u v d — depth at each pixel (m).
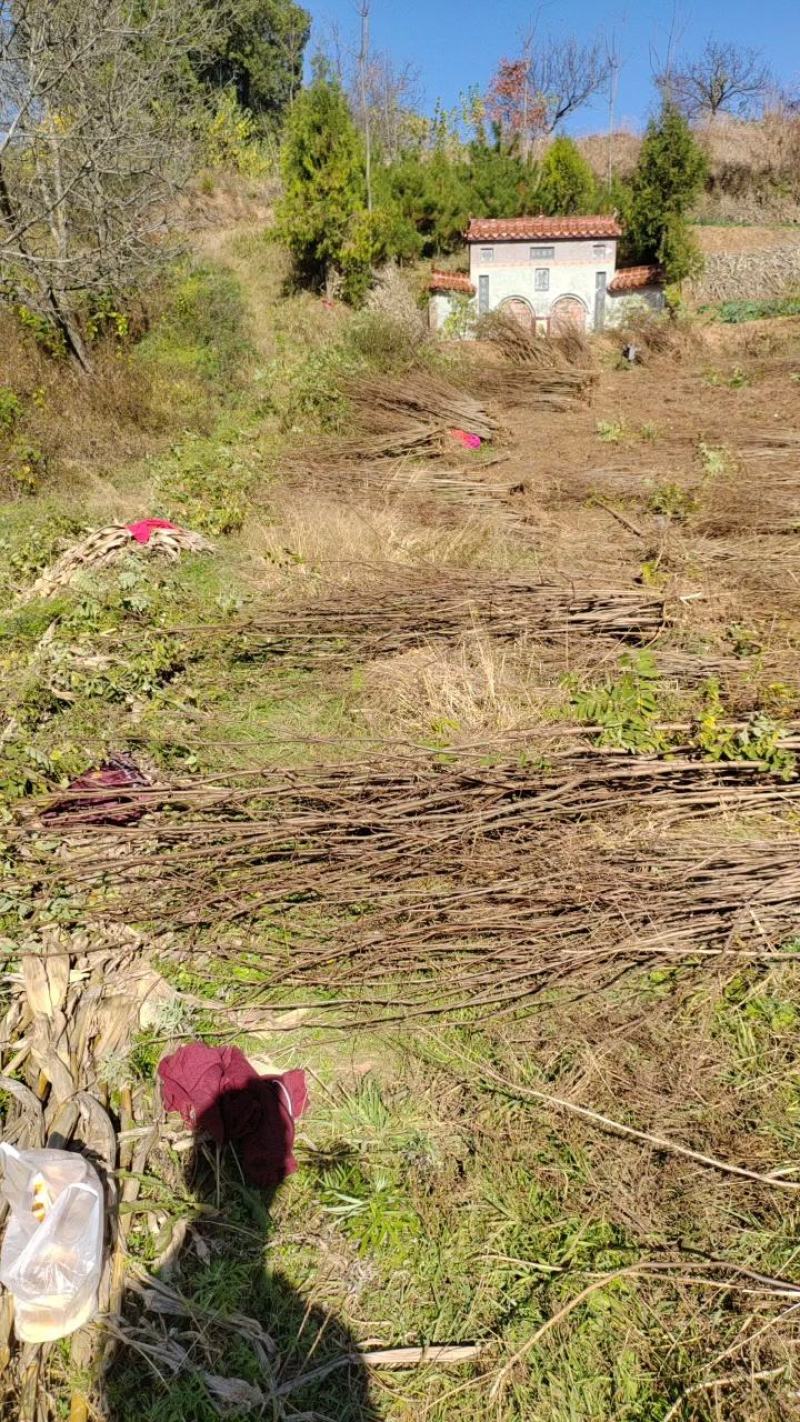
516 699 4.65
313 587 6.13
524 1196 2.36
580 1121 2.56
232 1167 2.42
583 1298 2.12
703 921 3.16
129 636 5.18
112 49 11.10
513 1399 1.95
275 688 4.97
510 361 15.41
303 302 19.41
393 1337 2.08
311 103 18.56
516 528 7.51
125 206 12.37
